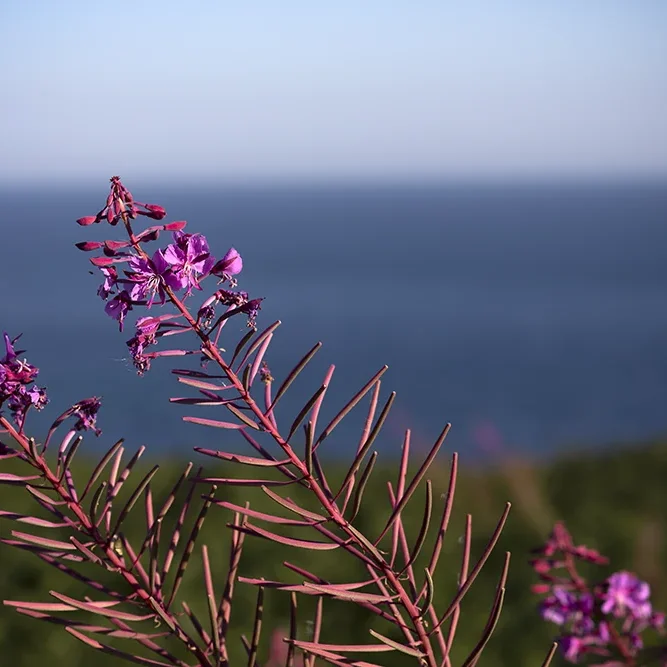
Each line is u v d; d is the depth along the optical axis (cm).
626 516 718
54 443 879
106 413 3466
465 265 11588
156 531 152
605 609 231
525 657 547
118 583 611
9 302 8475
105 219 144
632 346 5269
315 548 148
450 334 5909
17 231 18688
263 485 146
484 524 696
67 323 6969
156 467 151
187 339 2352
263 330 145
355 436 2450
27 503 742
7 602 146
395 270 11100
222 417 1709
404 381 4156
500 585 147
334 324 6494
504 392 3847
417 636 158
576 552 242
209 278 150
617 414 3334
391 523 146
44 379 4453
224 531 674
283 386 146
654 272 10331
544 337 5738
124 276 145
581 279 9744
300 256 13025
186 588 614
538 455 972
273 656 303
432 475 763
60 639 580
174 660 157
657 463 886
